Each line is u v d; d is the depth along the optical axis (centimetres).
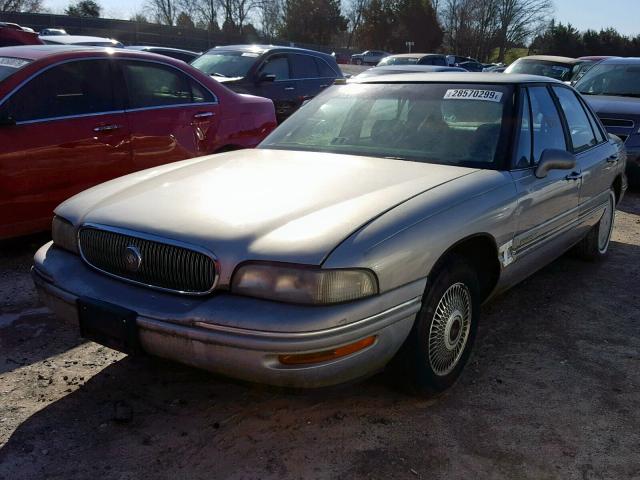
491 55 7094
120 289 274
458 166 344
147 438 277
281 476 254
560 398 319
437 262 288
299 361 238
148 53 592
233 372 244
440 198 293
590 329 407
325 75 1091
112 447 270
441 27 6919
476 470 262
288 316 237
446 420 296
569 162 369
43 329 382
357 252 247
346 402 307
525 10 6831
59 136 498
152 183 324
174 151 589
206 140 621
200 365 249
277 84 995
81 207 310
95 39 1247
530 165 367
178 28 3844
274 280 242
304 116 428
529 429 291
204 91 628
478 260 342
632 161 831
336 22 6506
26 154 478
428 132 371
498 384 331
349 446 274
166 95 591
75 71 523
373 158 359
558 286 486
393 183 307
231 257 249
